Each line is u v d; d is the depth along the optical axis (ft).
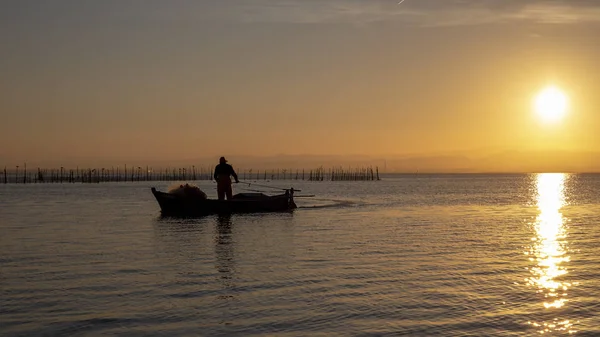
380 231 84.33
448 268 53.21
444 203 166.91
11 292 43.14
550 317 36.81
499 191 286.87
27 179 576.20
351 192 266.36
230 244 69.05
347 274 50.14
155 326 34.76
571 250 65.41
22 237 76.13
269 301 40.63
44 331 33.73
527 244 70.49
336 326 34.88
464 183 506.89
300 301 40.63
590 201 184.14
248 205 115.34
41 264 54.95
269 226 90.89
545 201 183.52
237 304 39.78
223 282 46.78
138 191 277.03
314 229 86.58
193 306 39.24
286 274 50.08
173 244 69.05
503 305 39.63
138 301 40.52
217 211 111.96
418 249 65.41
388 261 57.00
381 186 395.14
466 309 38.60
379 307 39.04
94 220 102.17
